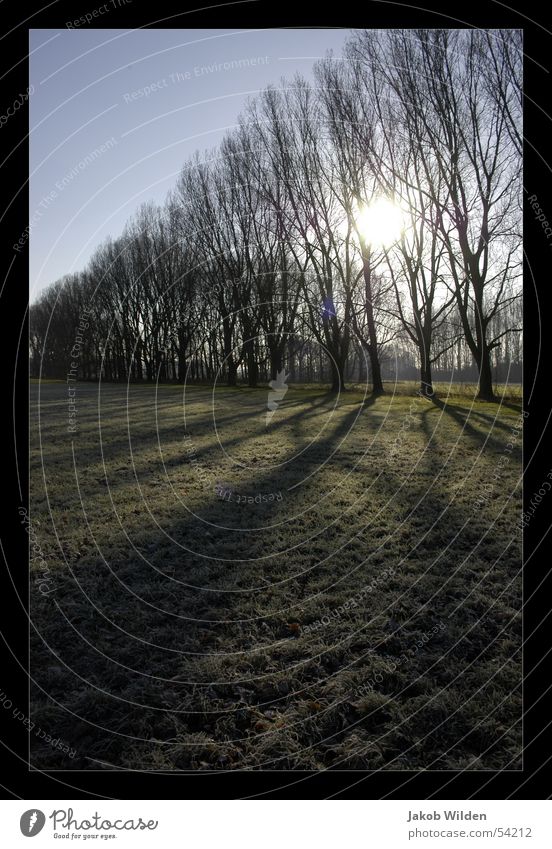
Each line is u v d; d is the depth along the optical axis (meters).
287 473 8.19
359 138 17.94
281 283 22.28
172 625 3.90
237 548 5.23
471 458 8.83
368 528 5.72
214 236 23.14
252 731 2.90
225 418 14.41
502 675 3.26
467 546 5.14
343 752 2.78
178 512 6.36
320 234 21.80
